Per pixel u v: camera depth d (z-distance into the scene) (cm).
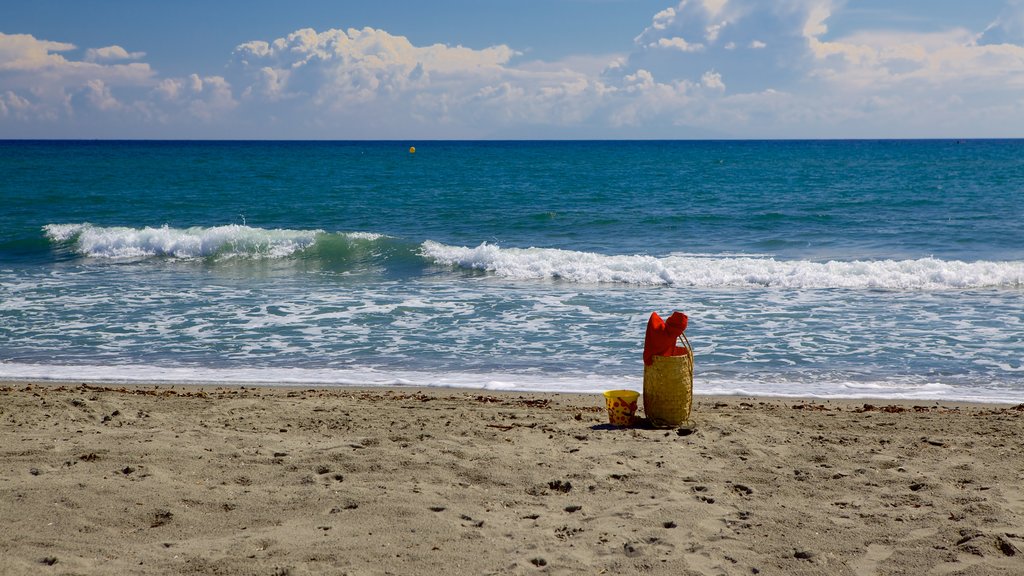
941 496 526
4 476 547
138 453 605
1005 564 420
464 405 832
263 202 3672
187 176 5672
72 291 1594
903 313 1370
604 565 420
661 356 716
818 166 7431
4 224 2759
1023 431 708
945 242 2305
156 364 1062
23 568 403
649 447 641
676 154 11781
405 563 419
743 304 1458
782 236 2475
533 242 2414
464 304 1466
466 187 4644
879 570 417
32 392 870
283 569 407
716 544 446
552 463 595
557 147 19038
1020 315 1345
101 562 414
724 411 807
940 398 896
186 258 2105
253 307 1437
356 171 6538
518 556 430
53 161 8156
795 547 444
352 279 1784
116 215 3125
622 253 2175
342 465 584
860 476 570
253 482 546
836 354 1102
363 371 1031
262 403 819
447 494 526
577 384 965
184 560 418
